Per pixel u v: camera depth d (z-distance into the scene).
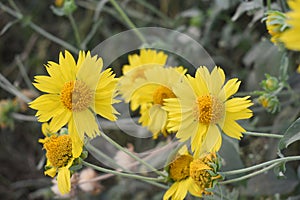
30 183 0.72
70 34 0.76
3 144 0.76
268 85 0.51
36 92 0.69
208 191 0.41
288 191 0.52
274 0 0.61
